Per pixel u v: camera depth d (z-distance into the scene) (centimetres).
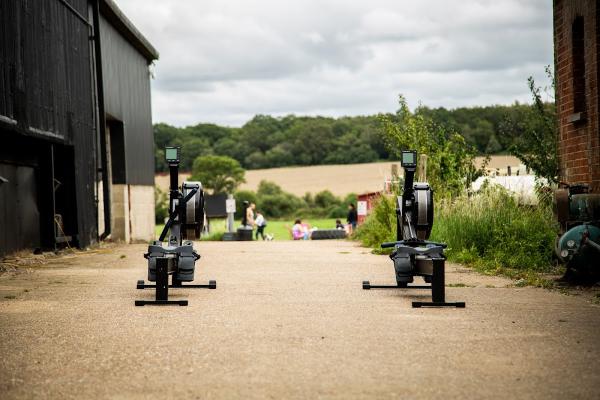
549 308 859
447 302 881
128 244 2716
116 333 711
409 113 2291
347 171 11206
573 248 1050
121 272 1375
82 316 817
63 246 2125
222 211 8644
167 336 695
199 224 997
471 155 2230
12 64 1578
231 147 14700
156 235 3897
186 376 544
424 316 809
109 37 2731
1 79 1506
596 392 496
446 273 1280
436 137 2261
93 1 2361
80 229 2158
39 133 1764
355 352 622
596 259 1038
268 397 489
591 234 1048
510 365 572
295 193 10462
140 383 525
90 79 2291
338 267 1458
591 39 1280
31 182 1969
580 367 565
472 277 1212
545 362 582
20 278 1258
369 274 1309
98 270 1422
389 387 511
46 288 1098
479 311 841
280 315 822
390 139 2292
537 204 1567
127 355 613
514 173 2361
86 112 2234
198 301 941
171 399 486
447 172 2169
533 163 1623
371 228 2297
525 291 1022
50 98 1862
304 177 11138
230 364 580
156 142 14888
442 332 710
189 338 685
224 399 485
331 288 1085
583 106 1361
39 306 898
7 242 1798
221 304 912
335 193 10262
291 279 1220
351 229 4028
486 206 1589
